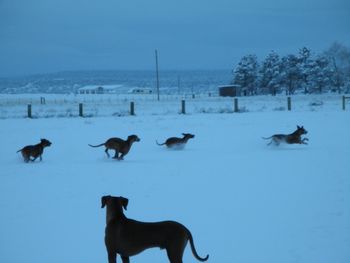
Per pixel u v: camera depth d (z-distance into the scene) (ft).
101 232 26.61
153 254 23.38
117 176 42.39
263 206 31.19
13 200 33.96
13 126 82.38
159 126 82.38
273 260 22.00
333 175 40.75
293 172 42.68
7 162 51.19
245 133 72.69
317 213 29.35
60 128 79.56
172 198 33.71
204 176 41.68
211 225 27.35
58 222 28.55
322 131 73.61
